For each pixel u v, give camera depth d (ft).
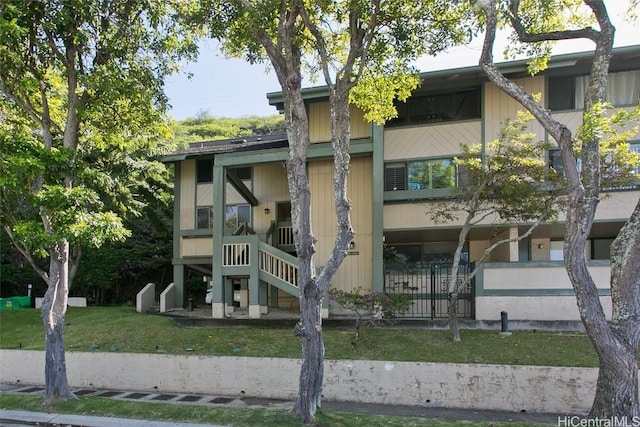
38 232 27.78
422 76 47.16
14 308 65.51
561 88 47.60
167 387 36.50
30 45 31.48
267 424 24.08
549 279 41.96
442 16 30.35
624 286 22.68
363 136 52.13
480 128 48.52
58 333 30.89
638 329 22.44
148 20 33.30
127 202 63.62
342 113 28.63
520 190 36.88
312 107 54.19
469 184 39.42
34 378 39.68
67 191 28.09
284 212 65.41
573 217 23.18
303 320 24.93
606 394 22.21
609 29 24.43
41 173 28.66
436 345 36.24
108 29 33.12
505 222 45.91
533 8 29.14
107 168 55.47
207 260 62.90
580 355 32.83
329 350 36.40
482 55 26.16
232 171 55.98
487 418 28.68
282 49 29.12
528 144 39.34
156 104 35.86
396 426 24.02
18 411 28.25
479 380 31.32
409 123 51.29
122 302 83.15
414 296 47.24
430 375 32.14
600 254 55.47
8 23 26.37
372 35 29.30
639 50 43.11
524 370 30.76
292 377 34.24
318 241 53.57
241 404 32.35
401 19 30.58
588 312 22.45
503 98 47.98
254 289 49.34
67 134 32.40
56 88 35.32
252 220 63.16
